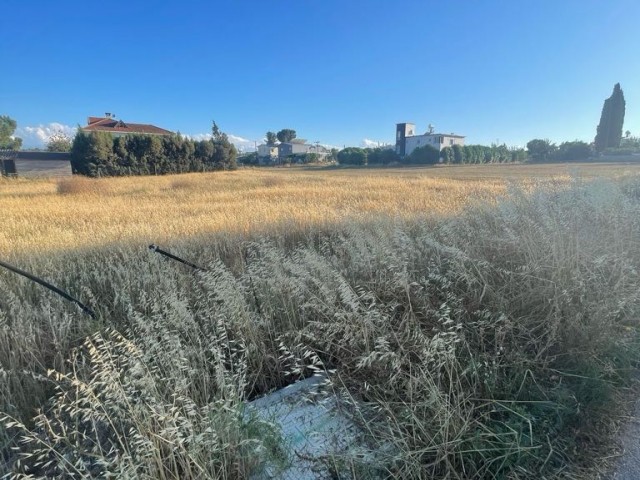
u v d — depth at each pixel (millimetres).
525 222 4508
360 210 10172
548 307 3008
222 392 2342
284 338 3111
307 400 2439
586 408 2240
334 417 2344
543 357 2680
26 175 42125
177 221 9328
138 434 1817
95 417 2227
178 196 18547
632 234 4066
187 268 4969
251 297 3719
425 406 2094
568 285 3055
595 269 3244
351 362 2754
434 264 3855
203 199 16500
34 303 4121
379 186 21734
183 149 51656
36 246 6559
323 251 5578
